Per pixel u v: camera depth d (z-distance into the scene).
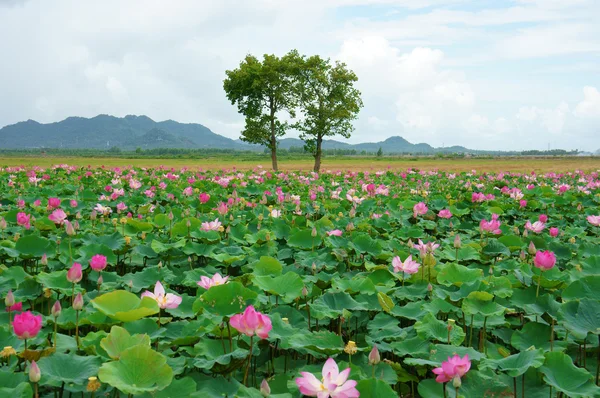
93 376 3.44
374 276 6.41
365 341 5.08
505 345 5.29
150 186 17.84
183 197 14.45
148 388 3.07
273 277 5.70
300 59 51.50
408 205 13.38
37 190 15.74
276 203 14.18
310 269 6.94
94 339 4.05
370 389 3.32
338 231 7.98
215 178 21.61
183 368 3.80
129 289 5.84
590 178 25.36
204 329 4.37
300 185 20.42
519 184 21.80
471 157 153.88
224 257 6.69
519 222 11.84
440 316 5.47
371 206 13.12
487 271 7.19
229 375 3.96
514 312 5.34
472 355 3.99
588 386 3.54
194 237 8.10
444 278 5.94
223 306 4.47
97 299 4.24
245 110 52.03
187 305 5.18
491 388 3.77
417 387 4.29
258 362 4.61
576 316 4.47
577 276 6.16
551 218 12.98
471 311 4.88
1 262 7.18
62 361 3.55
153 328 4.38
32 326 3.50
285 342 4.19
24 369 3.78
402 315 5.05
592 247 8.05
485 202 14.38
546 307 5.04
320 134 51.03
